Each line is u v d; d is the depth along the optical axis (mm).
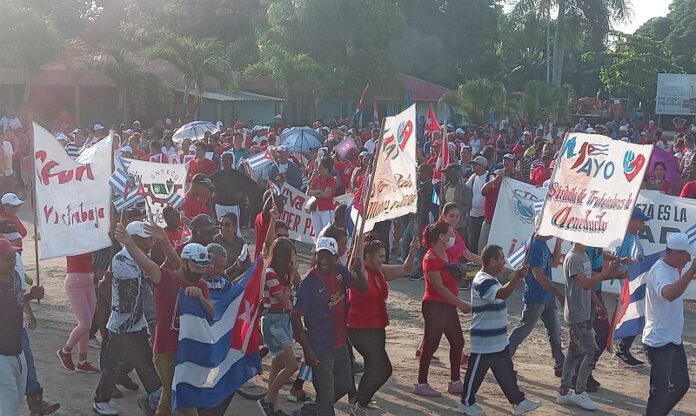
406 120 8633
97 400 8641
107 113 39906
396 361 11094
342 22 47594
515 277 8617
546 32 66312
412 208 8617
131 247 7352
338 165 19375
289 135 23781
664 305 8055
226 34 60562
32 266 16453
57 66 37531
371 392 8570
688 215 13789
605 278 8961
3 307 6941
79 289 9859
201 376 7250
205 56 39125
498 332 8719
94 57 38344
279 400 9414
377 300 8516
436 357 11273
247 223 20094
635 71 72500
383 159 8734
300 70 43656
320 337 7809
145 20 61125
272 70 44125
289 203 13875
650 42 74375
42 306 13375
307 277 7816
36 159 9273
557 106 48469
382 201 8758
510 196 14969
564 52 63500
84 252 9438
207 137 22266
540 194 14852
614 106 55938
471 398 8922
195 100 39531
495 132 31938
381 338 8539
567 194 8383
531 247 8867
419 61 65562
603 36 57844
